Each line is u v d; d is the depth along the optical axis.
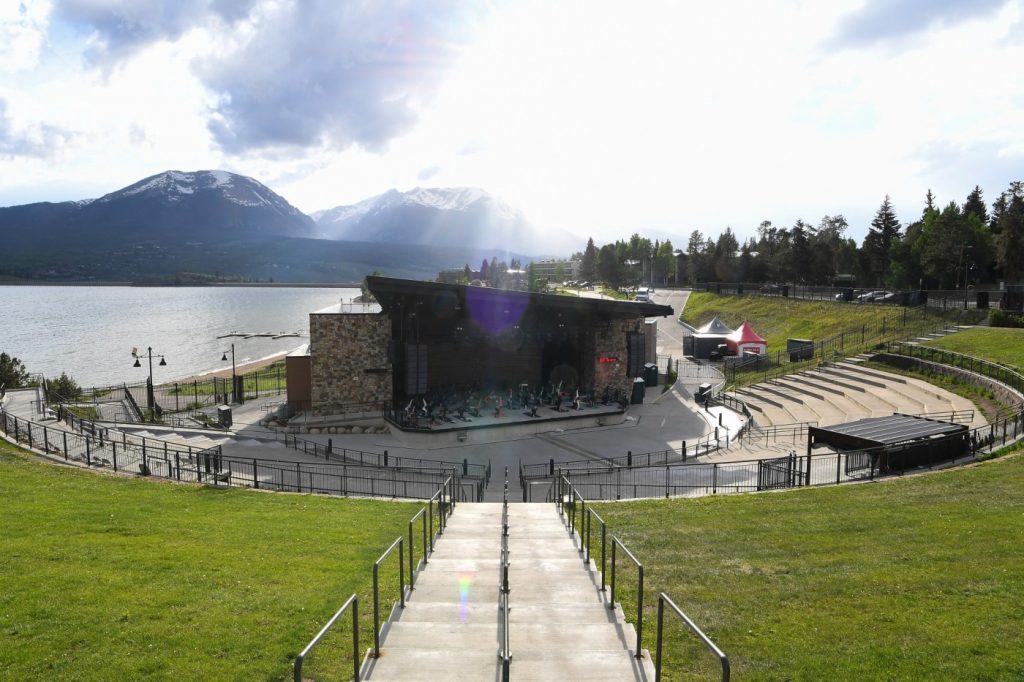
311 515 15.13
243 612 8.26
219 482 20.27
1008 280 67.31
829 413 32.19
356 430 32.56
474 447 30.22
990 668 6.68
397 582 9.65
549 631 7.26
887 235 96.75
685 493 21.56
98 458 21.73
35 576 9.29
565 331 39.56
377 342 34.56
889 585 9.36
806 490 17.56
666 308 35.44
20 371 46.59
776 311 66.31
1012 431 21.86
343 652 7.05
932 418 25.62
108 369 72.75
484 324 38.16
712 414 36.75
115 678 6.48
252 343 99.25
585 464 27.23
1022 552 10.58
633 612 8.49
